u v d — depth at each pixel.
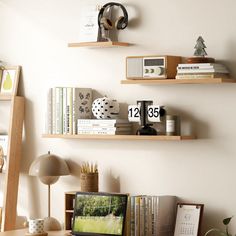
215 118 4.63
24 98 5.36
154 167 4.84
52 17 5.23
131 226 4.72
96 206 4.76
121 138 4.76
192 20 4.70
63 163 5.08
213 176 4.64
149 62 4.67
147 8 4.84
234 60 4.57
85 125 4.91
